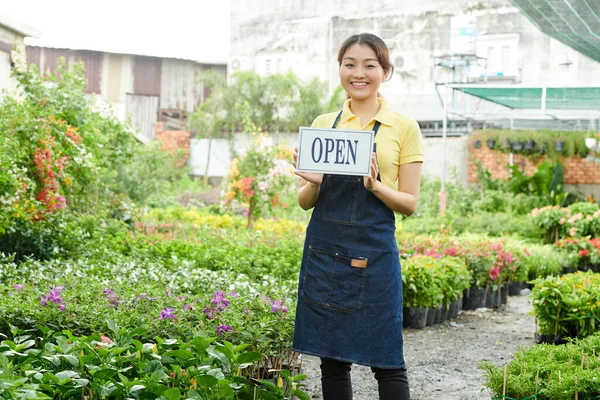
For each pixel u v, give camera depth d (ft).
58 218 28.07
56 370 12.39
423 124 83.61
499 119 69.87
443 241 36.73
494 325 28.81
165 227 40.98
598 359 14.82
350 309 11.78
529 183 61.82
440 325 28.27
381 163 12.09
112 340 14.46
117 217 38.52
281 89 82.74
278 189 45.27
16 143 26.84
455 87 52.70
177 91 93.76
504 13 81.51
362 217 11.87
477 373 20.61
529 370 14.60
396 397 11.88
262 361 15.76
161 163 61.87
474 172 64.64
